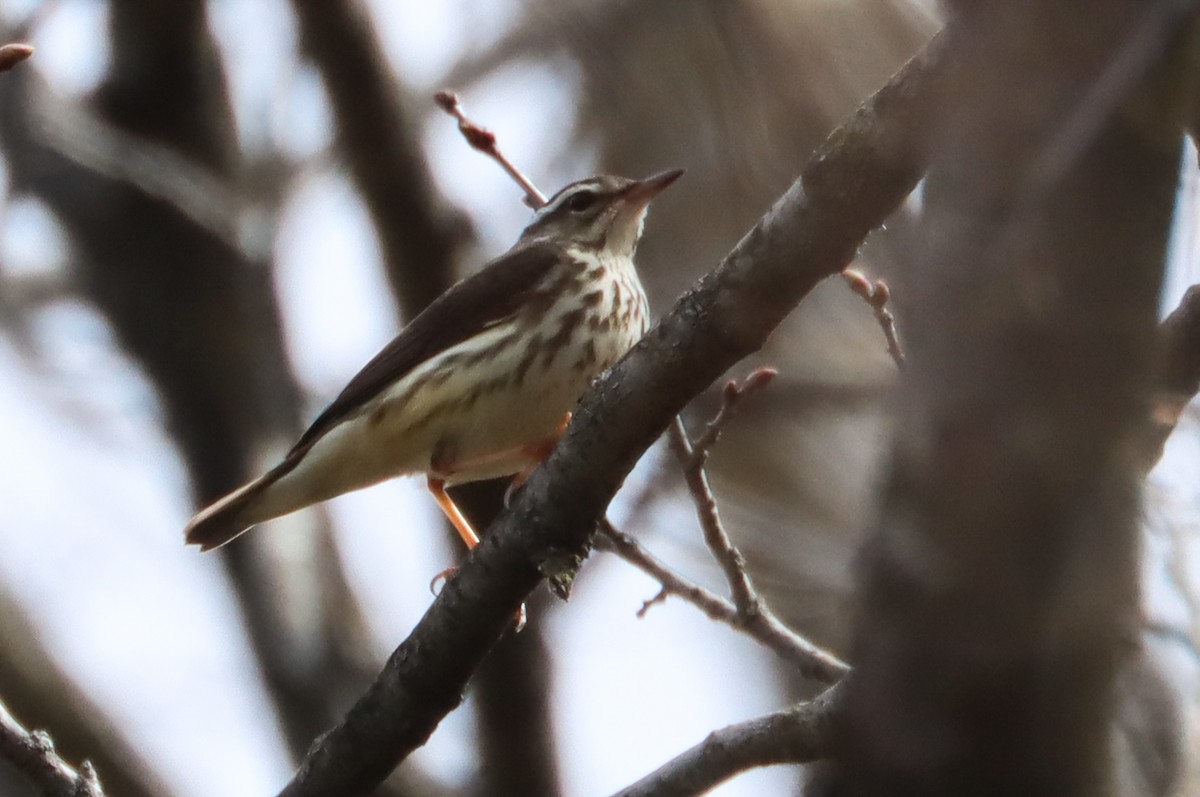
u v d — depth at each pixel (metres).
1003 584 4.20
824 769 4.73
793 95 12.36
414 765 15.80
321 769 8.48
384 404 11.94
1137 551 4.45
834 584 11.98
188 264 16.56
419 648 8.27
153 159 16.22
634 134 13.27
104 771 15.48
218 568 16.73
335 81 15.29
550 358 11.86
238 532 12.20
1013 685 4.17
